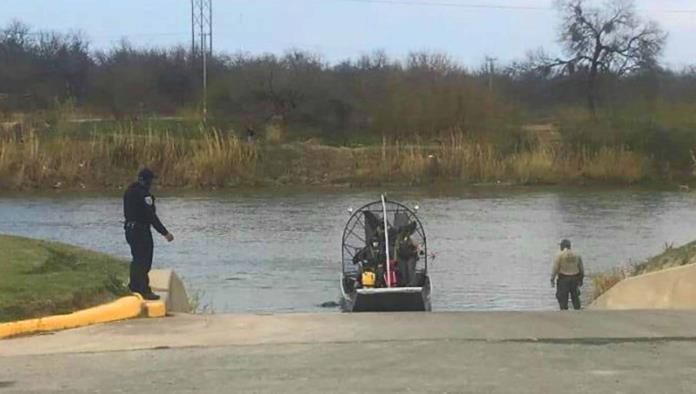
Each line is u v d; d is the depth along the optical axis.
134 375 8.88
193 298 22.14
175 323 11.96
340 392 8.12
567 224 45.84
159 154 64.31
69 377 8.82
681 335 11.10
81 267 14.92
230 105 76.06
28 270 13.62
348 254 34.09
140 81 84.38
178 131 69.56
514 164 67.00
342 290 22.17
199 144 66.56
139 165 63.78
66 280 12.89
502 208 53.22
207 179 64.00
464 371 9.01
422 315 12.98
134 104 82.50
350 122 75.62
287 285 28.42
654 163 68.69
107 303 12.44
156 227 13.02
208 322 12.07
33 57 93.56
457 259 34.53
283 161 67.19
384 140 69.12
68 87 87.31
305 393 8.10
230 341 10.72
